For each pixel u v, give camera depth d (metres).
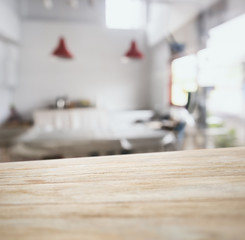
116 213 0.17
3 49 5.64
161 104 6.49
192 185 0.22
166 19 5.89
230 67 3.14
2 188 0.22
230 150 0.36
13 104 6.74
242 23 3.42
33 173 0.26
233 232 0.14
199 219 0.16
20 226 0.15
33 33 6.85
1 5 4.81
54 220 0.16
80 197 0.20
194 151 0.36
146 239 0.13
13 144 2.33
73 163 0.30
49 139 2.30
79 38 7.14
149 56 7.40
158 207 0.18
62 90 7.11
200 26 4.41
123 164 0.29
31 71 6.89
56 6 6.89
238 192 0.20
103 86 7.33
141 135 2.46
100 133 2.59
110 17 7.28
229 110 3.34
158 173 0.26
